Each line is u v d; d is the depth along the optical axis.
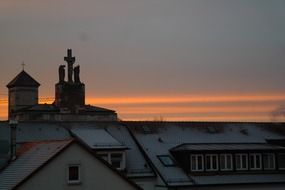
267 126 68.62
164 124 63.47
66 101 69.81
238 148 59.69
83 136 56.34
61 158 41.97
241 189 57.56
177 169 56.69
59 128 58.44
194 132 63.78
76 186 42.28
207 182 56.09
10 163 47.09
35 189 41.00
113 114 82.69
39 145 46.59
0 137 54.75
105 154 53.94
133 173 54.72
